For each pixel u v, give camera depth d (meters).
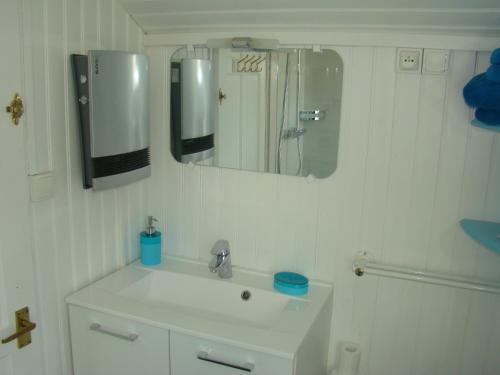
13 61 1.28
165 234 1.94
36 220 1.43
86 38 1.53
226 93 1.71
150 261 1.85
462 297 1.58
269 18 1.53
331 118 1.60
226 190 1.79
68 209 1.55
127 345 1.49
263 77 1.65
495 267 1.53
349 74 1.56
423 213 1.57
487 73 1.24
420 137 1.53
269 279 1.75
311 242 1.71
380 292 1.67
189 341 1.39
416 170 1.55
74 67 1.47
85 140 1.52
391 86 1.53
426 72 1.48
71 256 1.58
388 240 1.62
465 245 1.55
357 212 1.64
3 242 1.32
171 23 1.69
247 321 1.67
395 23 1.43
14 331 1.38
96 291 1.62
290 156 1.67
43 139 1.42
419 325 1.64
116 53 1.47
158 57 1.80
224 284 1.71
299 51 1.59
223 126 1.74
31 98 1.36
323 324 1.61
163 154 1.87
